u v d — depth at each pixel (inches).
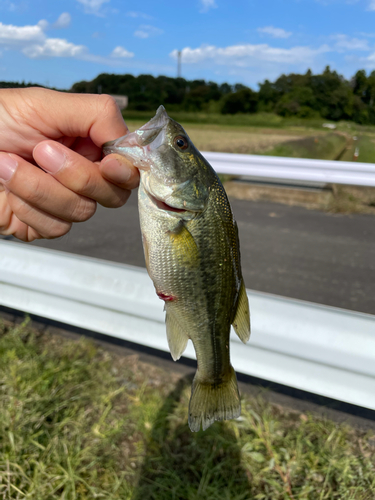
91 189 7.9
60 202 7.9
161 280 8.5
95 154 10.2
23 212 8.4
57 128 8.7
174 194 8.2
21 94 8.4
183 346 8.9
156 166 8.2
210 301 8.5
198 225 8.3
